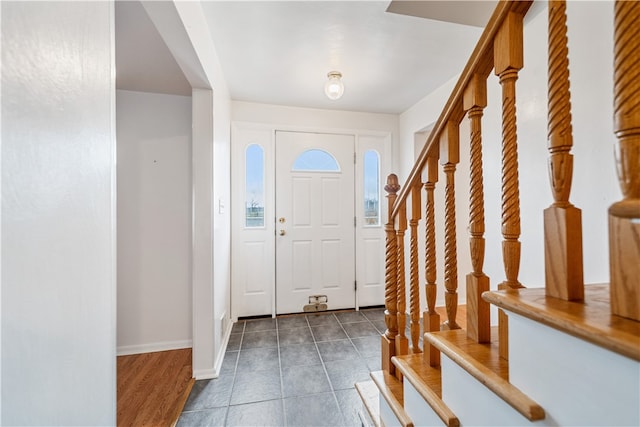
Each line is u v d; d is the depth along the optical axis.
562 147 0.55
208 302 1.87
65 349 0.45
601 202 1.21
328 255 3.16
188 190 2.33
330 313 3.09
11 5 0.35
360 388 1.56
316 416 1.50
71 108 0.47
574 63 1.29
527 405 0.53
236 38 1.85
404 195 1.26
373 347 2.27
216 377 1.85
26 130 0.38
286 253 3.06
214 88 1.93
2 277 0.34
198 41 1.51
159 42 1.65
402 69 2.27
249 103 2.93
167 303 2.30
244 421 1.46
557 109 0.55
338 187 3.19
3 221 0.34
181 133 2.32
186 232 2.33
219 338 2.10
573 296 0.54
